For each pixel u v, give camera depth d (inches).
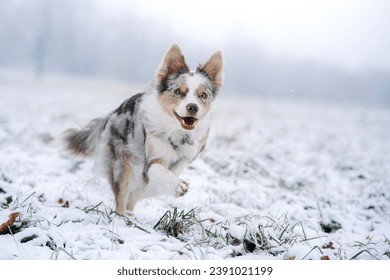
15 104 1015.6
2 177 319.9
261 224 233.1
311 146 711.7
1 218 230.2
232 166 406.0
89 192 326.6
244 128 816.3
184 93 262.1
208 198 326.6
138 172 281.9
